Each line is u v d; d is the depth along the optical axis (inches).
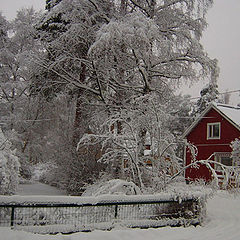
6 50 979.9
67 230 251.0
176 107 652.1
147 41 525.7
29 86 698.2
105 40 510.0
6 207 234.4
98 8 625.9
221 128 962.1
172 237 268.4
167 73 682.8
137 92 667.4
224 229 313.3
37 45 684.1
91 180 568.4
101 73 621.3
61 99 935.0
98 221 272.5
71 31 594.6
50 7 697.6
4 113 1036.5
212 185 403.5
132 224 285.4
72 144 625.9
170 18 664.4
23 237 221.3
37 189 647.8
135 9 652.1
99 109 637.9
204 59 646.5
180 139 466.9
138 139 448.5
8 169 340.8
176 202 318.0
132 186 366.9
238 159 719.7
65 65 658.8
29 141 1070.4
